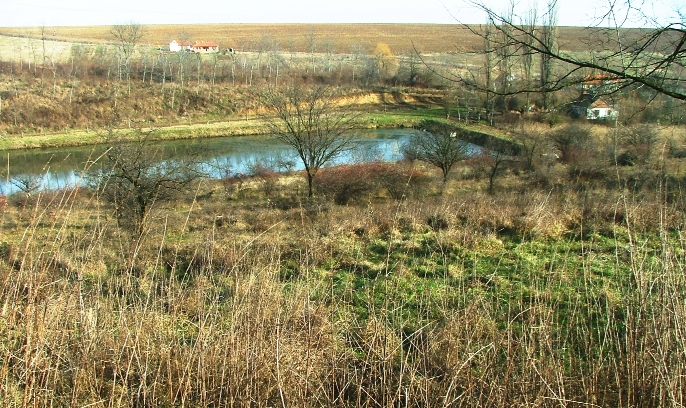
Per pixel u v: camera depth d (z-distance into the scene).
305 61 59.62
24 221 9.89
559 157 21.41
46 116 34.78
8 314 4.04
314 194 19.25
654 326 3.54
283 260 8.12
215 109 41.16
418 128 37.41
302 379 3.88
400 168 20.98
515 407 3.69
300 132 18.73
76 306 4.63
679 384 3.44
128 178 10.26
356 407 3.87
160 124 37.31
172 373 4.28
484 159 22.23
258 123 38.03
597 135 20.28
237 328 4.39
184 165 11.74
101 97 38.09
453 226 9.65
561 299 5.78
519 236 9.19
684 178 13.56
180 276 7.57
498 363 4.27
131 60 50.91
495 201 12.98
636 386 3.69
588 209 10.18
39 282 4.00
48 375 3.70
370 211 11.41
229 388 3.97
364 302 6.22
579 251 8.07
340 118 20.09
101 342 4.45
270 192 20.33
